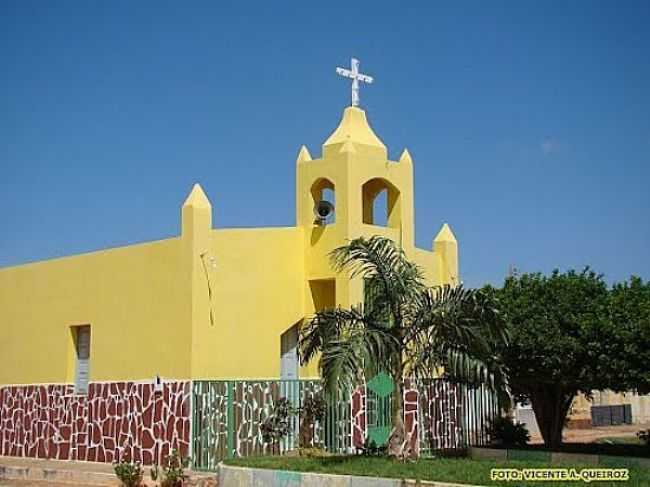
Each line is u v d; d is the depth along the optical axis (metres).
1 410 30.73
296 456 21.75
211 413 23.22
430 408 25.27
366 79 27.38
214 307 24.12
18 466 25.84
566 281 22.72
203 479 21.64
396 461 19.58
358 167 25.56
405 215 26.92
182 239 24.34
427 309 19.83
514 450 22.91
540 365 22.39
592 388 22.50
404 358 21.12
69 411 27.75
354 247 20.06
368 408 24.05
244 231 24.92
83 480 23.78
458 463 19.31
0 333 31.36
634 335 20.36
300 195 26.34
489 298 19.75
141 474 22.23
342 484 18.03
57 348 28.66
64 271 28.75
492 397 27.22
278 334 25.08
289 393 23.67
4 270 31.61
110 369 26.31
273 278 25.20
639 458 20.33
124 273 26.33
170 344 24.34
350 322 20.00
